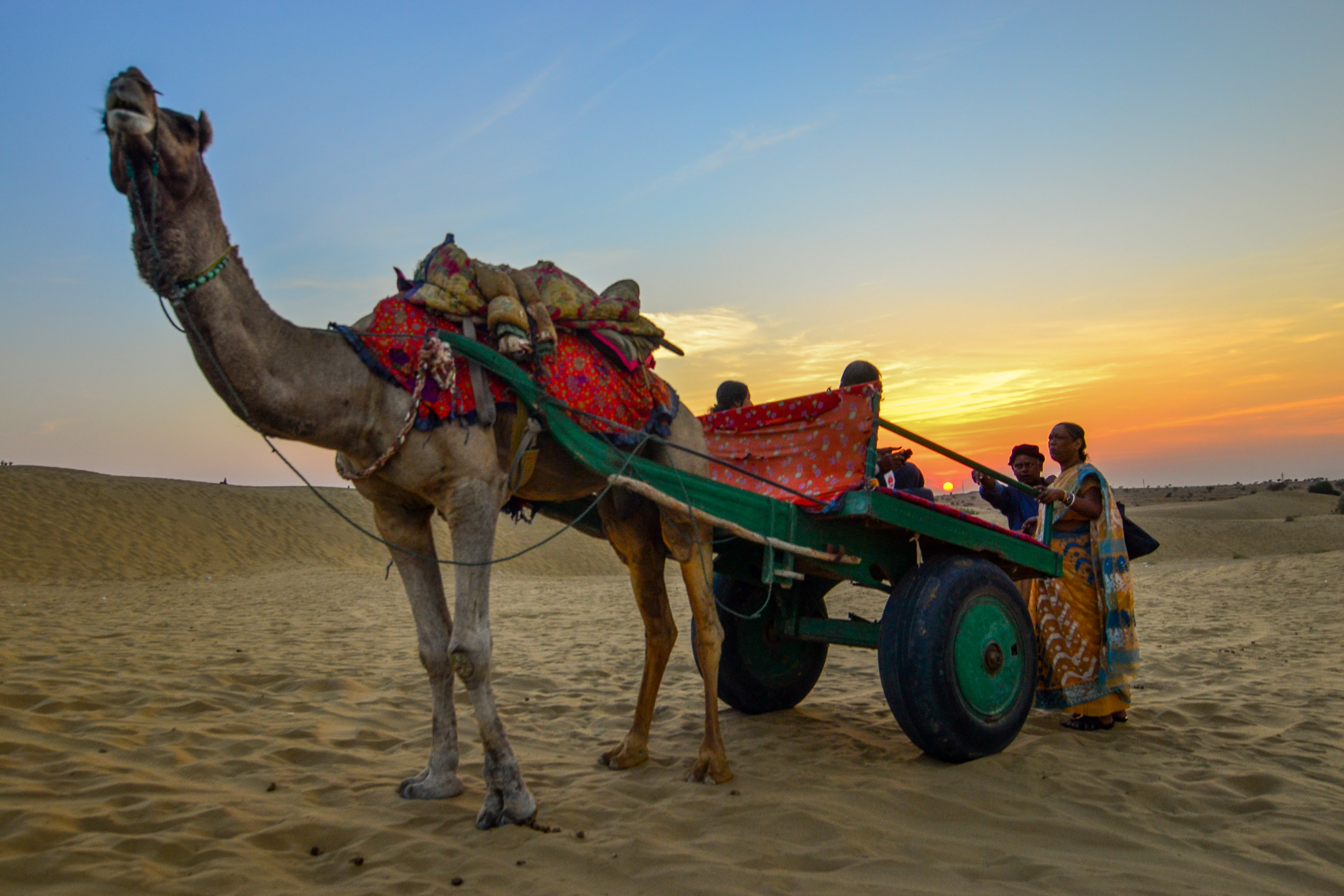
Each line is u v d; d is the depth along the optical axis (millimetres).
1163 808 4652
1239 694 7594
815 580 6801
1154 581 23328
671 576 24906
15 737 5473
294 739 5793
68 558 27484
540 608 17297
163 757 5238
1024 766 5191
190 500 36000
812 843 4082
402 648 10594
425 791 4590
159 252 3498
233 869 3582
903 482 6965
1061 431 6520
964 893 3518
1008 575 6137
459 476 4160
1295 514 82500
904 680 5109
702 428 5953
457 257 4461
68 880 3428
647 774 5223
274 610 16188
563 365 4680
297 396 3842
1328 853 4027
